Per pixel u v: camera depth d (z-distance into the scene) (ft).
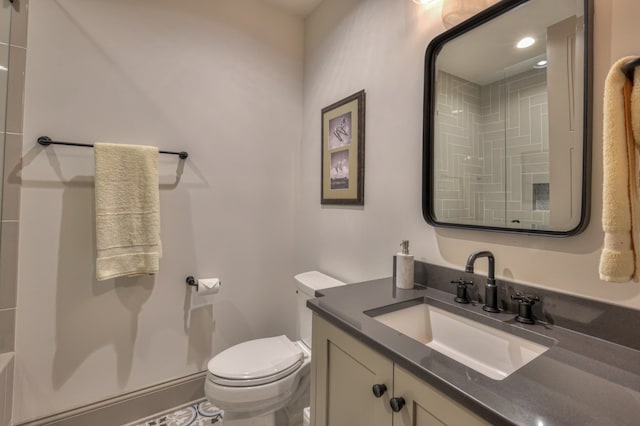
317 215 6.40
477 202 3.51
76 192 4.81
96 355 4.99
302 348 5.24
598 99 2.59
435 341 3.47
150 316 5.43
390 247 4.68
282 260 6.97
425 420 2.13
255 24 6.51
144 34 5.34
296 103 7.08
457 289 3.51
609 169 1.87
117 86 5.11
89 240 4.91
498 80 3.31
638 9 2.39
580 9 2.68
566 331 2.69
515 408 1.69
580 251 2.69
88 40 4.89
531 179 3.02
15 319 4.42
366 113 5.16
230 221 6.28
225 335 6.24
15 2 4.35
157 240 5.09
